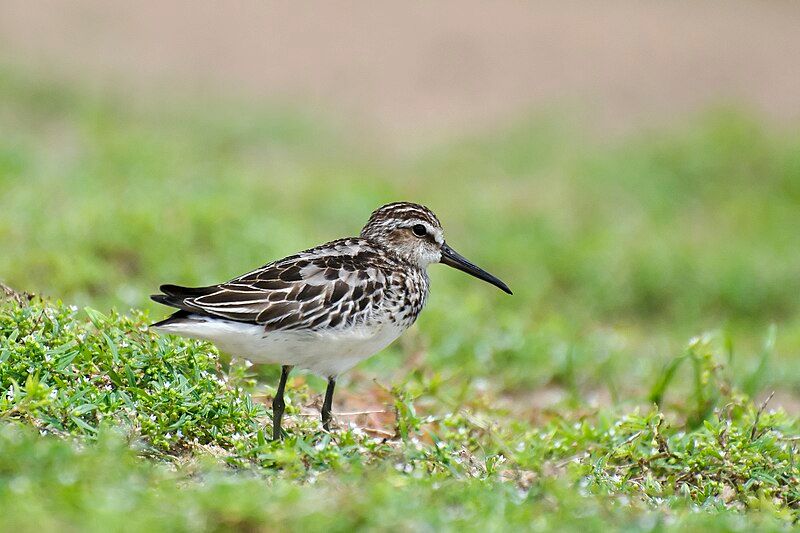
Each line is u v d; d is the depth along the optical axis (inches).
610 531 319.3
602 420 456.8
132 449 346.9
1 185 710.5
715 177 969.5
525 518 318.0
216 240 654.5
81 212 649.0
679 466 414.0
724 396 483.5
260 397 448.1
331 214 802.2
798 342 690.2
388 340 426.6
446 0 1325.0
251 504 296.2
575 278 772.0
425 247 462.3
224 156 927.7
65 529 279.6
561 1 1342.3
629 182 944.3
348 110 1080.8
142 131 925.8
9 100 991.0
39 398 355.3
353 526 300.5
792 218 911.0
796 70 1214.9
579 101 1114.1
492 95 1128.8
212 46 1173.7
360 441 392.8
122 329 411.5
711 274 785.6
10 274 554.9
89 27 1178.0
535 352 592.1
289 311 395.9
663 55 1224.8
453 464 380.5
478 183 936.3
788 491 407.8
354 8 1284.4
